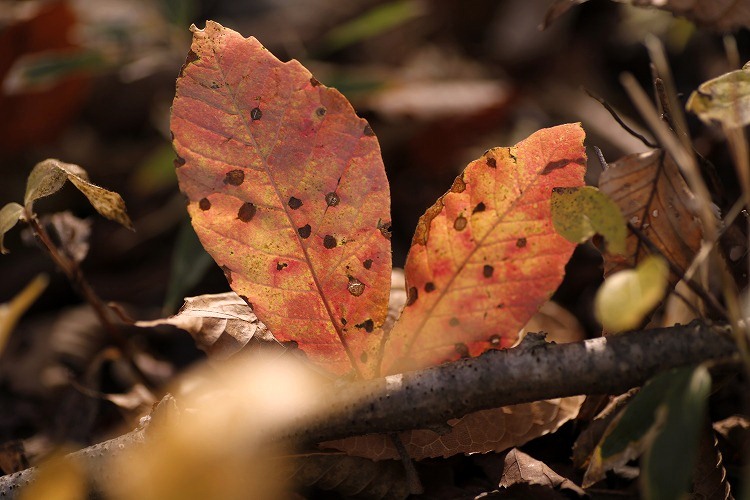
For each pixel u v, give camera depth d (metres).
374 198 0.55
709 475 0.56
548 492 0.56
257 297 0.55
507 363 0.54
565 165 0.54
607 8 1.11
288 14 1.29
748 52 0.80
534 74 1.11
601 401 0.57
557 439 0.58
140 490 0.53
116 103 1.14
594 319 0.68
